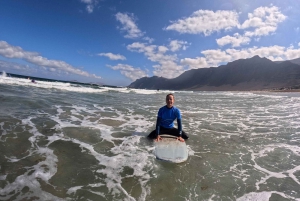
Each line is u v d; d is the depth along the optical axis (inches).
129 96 777.6
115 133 231.1
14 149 162.6
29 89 585.0
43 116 274.4
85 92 741.9
